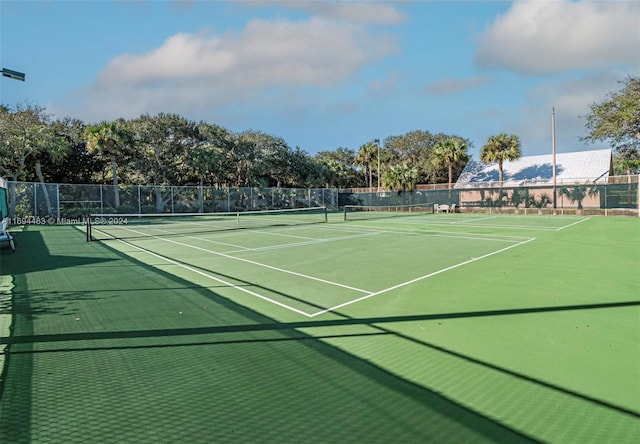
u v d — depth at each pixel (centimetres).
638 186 2852
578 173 4088
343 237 1659
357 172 6781
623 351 425
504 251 1209
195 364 406
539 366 391
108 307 617
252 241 1533
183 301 650
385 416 306
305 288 738
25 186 2567
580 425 289
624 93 2672
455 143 4459
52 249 1315
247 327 521
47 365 405
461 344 452
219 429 291
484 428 287
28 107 3041
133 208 3189
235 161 4906
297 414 310
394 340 468
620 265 945
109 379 374
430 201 4138
